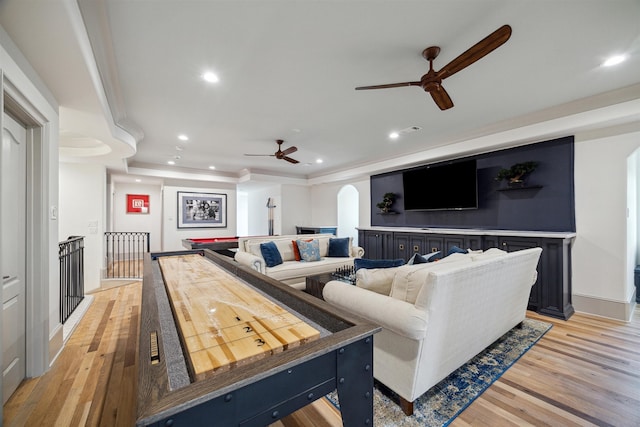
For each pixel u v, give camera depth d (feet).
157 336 2.82
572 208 11.28
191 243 15.67
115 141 11.38
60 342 7.82
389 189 19.83
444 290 5.12
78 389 6.11
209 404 1.98
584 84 8.82
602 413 5.35
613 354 7.62
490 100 9.98
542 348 7.97
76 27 5.01
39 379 6.47
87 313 11.11
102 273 15.62
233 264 6.41
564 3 5.49
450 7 5.62
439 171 15.80
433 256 8.61
